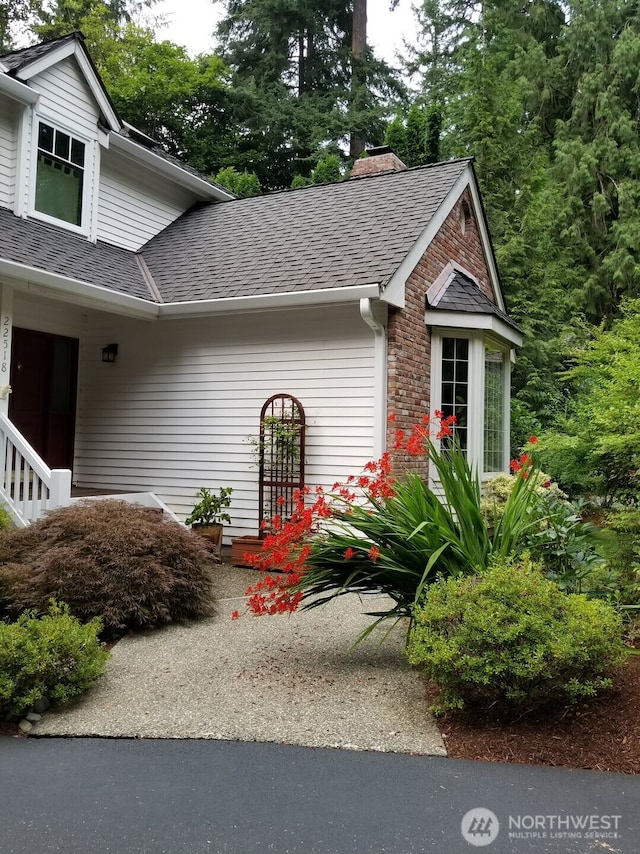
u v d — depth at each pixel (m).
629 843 2.46
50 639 3.79
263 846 2.44
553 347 14.55
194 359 8.82
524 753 3.16
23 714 3.62
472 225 10.48
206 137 24.33
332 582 4.45
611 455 5.65
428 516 4.20
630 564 4.93
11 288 7.19
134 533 5.49
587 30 21.41
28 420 9.05
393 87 25.77
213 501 8.00
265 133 24.50
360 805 2.72
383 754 3.18
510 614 3.36
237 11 26.61
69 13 23.72
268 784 2.89
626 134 20.55
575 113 21.31
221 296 8.02
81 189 9.25
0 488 6.65
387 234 8.27
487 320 8.59
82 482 9.66
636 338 5.96
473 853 2.39
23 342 9.02
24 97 8.21
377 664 4.41
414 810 2.68
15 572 5.04
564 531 4.80
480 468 8.77
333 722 3.51
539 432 12.40
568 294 18.67
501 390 9.94
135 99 22.62
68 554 5.15
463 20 25.36
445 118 18.25
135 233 10.38
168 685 4.07
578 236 20.20
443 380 8.70
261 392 8.29
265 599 4.40
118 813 2.66
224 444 8.54
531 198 16.20
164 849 2.42
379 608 5.99
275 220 10.01
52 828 2.56
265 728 3.45
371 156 11.61
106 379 9.57
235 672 4.28
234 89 24.12
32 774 3.00
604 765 3.04
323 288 7.36
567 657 3.20
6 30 22.67
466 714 3.54
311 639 5.01
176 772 3.01
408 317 7.91
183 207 11.53
